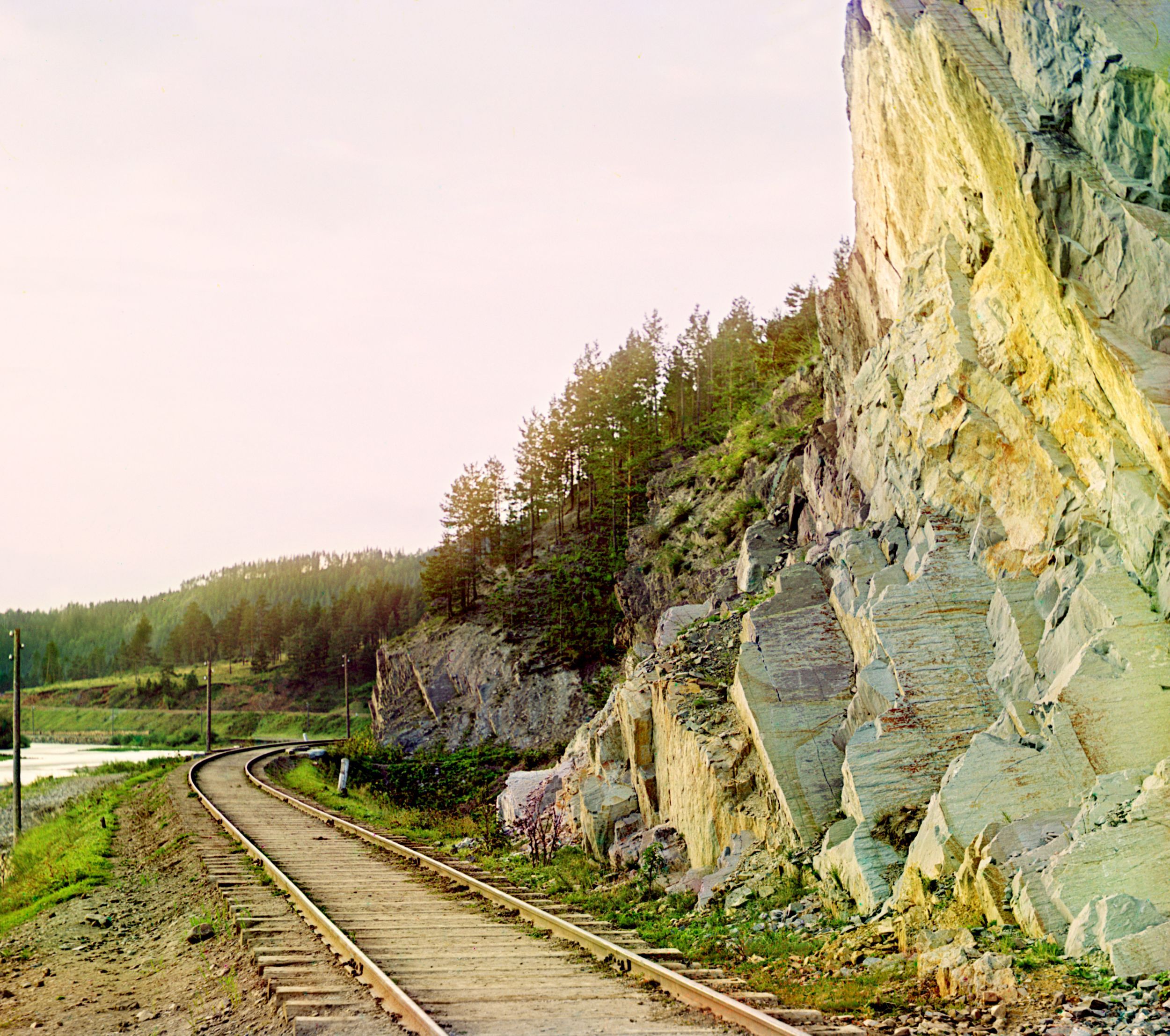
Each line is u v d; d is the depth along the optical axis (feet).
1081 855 30.19
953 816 36.04
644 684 66.03
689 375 289.94
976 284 53.42
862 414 68.03
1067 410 43.73
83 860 73.31
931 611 47.67
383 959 35.01
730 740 53.52
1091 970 26.45
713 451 183.83
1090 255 41.78
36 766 264.31
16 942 48.96
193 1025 30.01
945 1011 26.40
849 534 59.93
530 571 212.64
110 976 39.65
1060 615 41.27
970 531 50.60
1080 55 43.88
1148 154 40.81
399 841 74.28
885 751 43.01
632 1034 25.43
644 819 61.62
